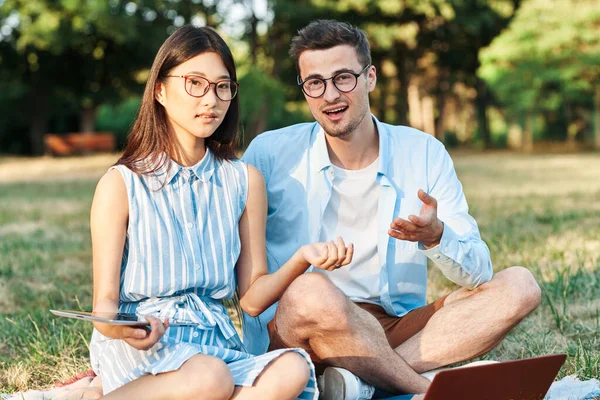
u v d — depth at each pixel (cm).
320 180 280
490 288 258
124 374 222
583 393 260
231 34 2488
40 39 2083
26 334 355
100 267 230
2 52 2341
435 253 246
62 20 2078
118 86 2498
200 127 236
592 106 3102
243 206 251
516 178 1434
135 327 207
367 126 277
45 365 320
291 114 3156
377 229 276
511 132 3372
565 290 402
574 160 2144
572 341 334
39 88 2475
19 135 2761
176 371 209
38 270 528
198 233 238
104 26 2058
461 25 2652
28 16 2120
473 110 3778
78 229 749
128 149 241
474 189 1165
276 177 287
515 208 845
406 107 2842
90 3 2027
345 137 274
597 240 593
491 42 2817
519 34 2495
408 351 261
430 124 3366
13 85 2448
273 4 2284
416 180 284
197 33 238
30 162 2155
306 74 269
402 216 281
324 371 243
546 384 231
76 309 417
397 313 282
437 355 259
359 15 2462
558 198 964
